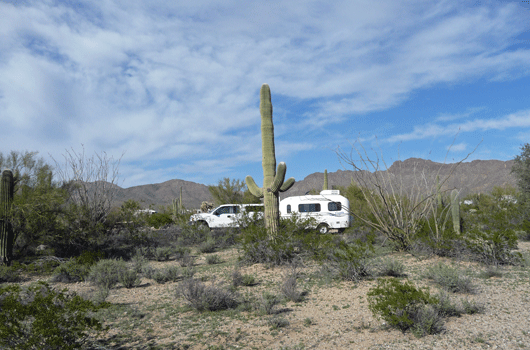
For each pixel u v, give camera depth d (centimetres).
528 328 467
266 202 1164
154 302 700
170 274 910
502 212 1636
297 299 669
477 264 945
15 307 358
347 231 1736
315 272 915
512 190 2986
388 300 488
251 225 1154
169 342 480
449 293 661
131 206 1423
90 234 1251
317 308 620
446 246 1047
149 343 477
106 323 571
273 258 1034
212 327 537
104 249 1283
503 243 938
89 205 1314
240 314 603
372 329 496
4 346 345
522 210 1623
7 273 927
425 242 1108
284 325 533
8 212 1035
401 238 1186
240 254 1305
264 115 1202
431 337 453
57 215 1192
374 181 1207
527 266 900
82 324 382
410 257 1096
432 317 473
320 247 1070
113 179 1452
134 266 1090
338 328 511
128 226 1421
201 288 658
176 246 1455
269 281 847
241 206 1716
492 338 439
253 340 478
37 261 1052
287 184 1170
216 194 2839
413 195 1187
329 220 1941
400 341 446
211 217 1958
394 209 1205
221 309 639
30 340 342
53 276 927
